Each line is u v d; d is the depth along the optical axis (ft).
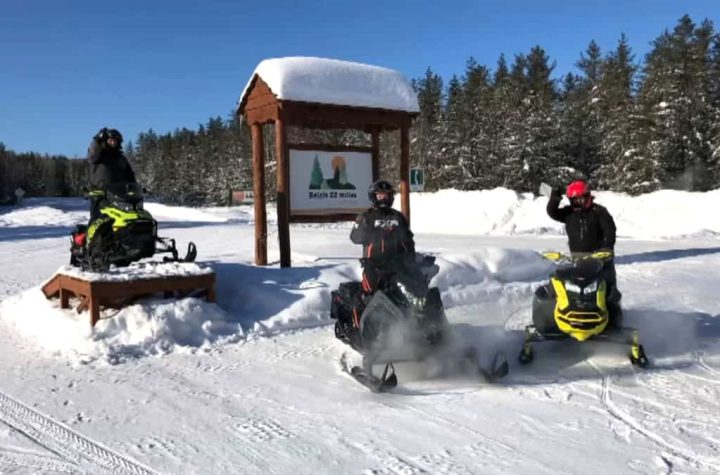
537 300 21.67
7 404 17.87
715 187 137.08
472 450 14.52
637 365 20.53
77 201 226.79
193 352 23.07
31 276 42.06
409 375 20.31
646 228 74.02
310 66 34.19
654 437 14.99
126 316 24.04
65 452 14.69
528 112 161.58
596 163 171.42
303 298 27.78
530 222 77.97
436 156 181.47
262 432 15.81
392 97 36.32
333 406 17.62
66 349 22.89
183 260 28.30
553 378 19.70
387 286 19.71
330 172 35.86
